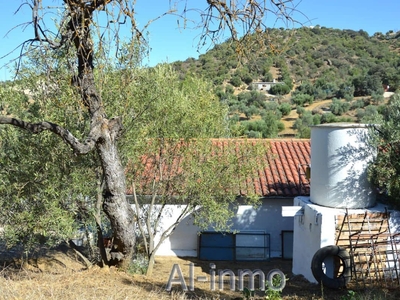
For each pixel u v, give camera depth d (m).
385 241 9.56
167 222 14.42
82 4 6.29
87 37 7.01
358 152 10.34
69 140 7.34
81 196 9.07
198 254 14.27
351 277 9.52
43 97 8.44
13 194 8.84
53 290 6.97
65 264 11.64
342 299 7.97
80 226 9.45
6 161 8.92
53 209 8.18
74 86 7.67
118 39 6.22
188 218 14.52
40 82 8.57
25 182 8.82
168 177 10.87
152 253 10.63
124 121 9.24
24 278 8.25
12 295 6.46
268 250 14.34
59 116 8.68
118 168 8.23
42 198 8.55
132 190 11.22
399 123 10.47
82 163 9.11
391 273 9.55
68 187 8.61
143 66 9.43
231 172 10.60
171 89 10.26
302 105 42.75
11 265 11.27
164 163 10.95
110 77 8.98
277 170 15.80
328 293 9.09
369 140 10.40
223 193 10.69
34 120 8.71
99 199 9.29
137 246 12.54
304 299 8.52
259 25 6.22
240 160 10.71
